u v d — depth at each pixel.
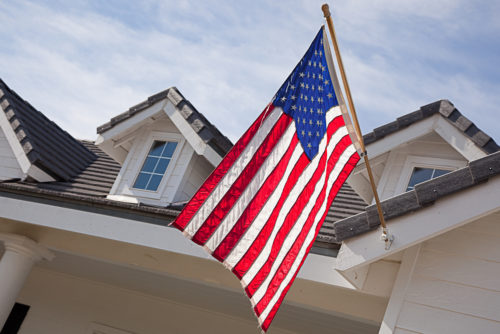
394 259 6.02
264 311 5.01
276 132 5.27
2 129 10.96
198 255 6.97
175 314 10.62
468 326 5.47
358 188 8.21
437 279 5.73
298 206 5.17
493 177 5.25
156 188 9.46
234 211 5.15
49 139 11.46
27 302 11.48
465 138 7.04
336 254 6.22
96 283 11.29
